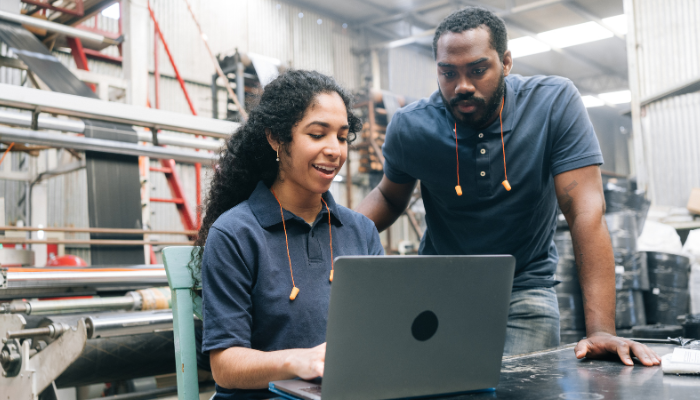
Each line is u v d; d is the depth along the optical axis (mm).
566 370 889
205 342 876
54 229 2504
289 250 992
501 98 1389
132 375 1971
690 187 5605
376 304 643
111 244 2643
